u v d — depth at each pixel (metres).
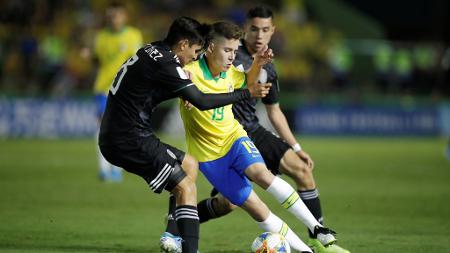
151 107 21.81
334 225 30.03
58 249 24.20
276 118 26.19
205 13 98.50
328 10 107.19
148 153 21.50
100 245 25.20
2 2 88.31
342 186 44.00
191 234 21.16
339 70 94.62
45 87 82.69
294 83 90.38
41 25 90.19
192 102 21.27
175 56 21.41
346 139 87.19
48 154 61.38
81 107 78.38
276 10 103.50
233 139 22.67
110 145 21.62
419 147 76.75
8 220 30.23
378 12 116.00
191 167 22.16
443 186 44.38
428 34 116.62
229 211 25.41
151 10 98.06
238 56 25.81
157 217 31.86
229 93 21.48
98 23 89.88
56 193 39.06
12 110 75.69
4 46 83.62
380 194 40.34
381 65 96.25
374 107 91.31
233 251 24.45
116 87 21.62
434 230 28.89
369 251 24.23
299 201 22.55
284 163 24.67
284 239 21.44
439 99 94.44
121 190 41.06
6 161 55.44
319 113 89.38
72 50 84.25
